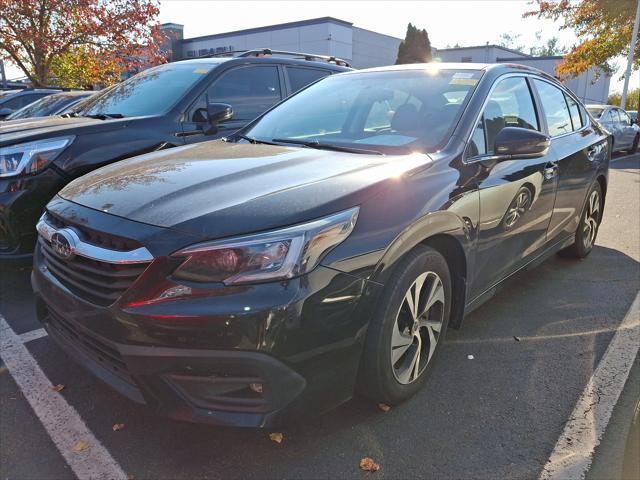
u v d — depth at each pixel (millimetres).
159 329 1930
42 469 2174
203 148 3221
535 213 3504
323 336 2029
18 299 3889
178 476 2135
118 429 2420
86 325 2152
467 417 2523
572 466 2203
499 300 3963
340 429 2422
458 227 2639
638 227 6285
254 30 34562
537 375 2908
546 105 3998
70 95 8695
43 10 12812
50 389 2736
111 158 4055
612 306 3857
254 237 1953
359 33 34562
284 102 3969
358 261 2121
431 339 2666
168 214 2104
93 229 2168
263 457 2244
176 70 5242
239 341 1897
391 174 2436
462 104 3082
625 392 2748
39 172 3717
